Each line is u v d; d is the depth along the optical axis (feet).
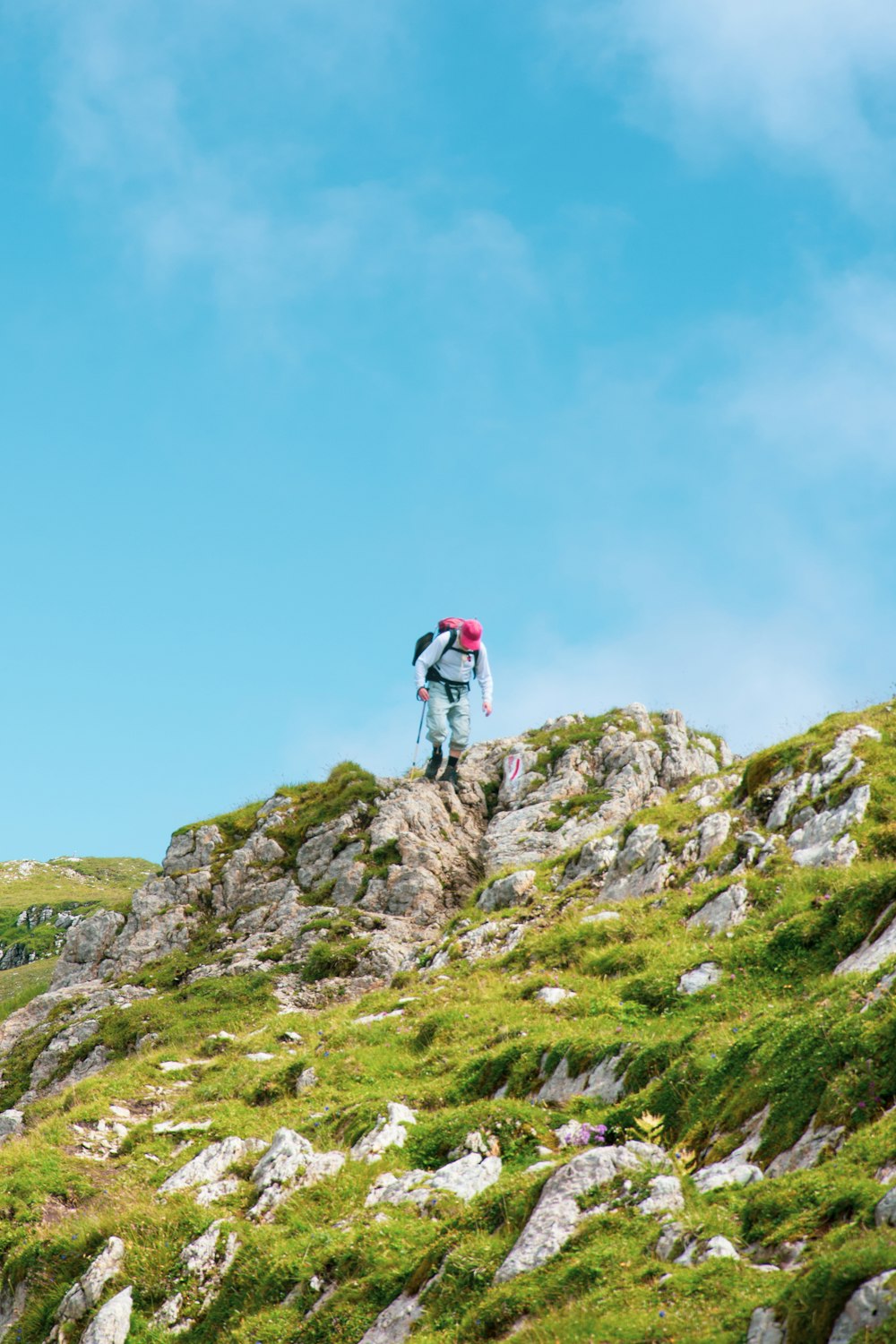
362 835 125.08
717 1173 39.60
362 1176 53.72
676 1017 61.98
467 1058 67.00
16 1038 112.98
